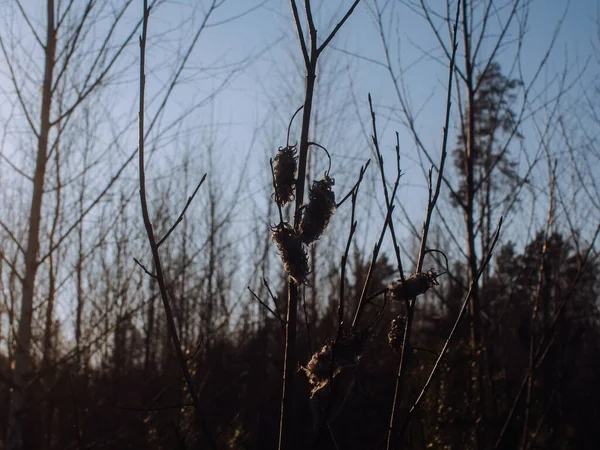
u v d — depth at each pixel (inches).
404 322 111.1
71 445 243.3
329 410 97.2
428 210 110.3
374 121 109.5
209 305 395.2
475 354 235.6
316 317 425.1
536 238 265.6
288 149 98.5
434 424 231.6
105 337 277.7
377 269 458.6
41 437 267.6
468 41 243.4
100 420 262.2
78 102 230.8
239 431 201.2
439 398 234.1
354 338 98.0
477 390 233.9
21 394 219.3
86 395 275.4
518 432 258.2
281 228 94.3
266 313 443.8
